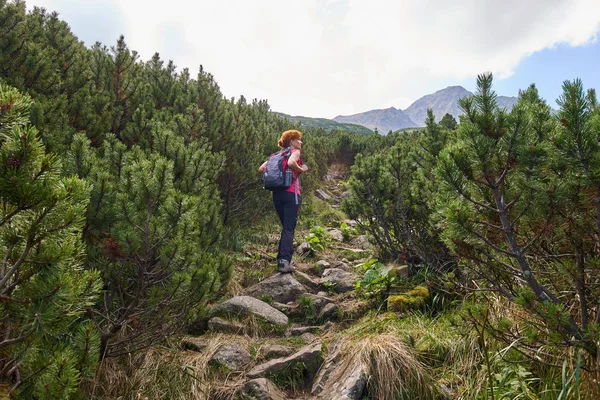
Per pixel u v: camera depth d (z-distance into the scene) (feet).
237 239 22.49
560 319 7.12
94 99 16.66
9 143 5.13
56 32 19.71
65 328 6.10
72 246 5.73
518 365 9.20
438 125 16.75
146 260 9.70
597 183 6.86
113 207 9.64
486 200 9.01
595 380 7.47
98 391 9.20
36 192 5.10
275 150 31.91
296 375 11.35
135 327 10.80
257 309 14.52
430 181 16.72
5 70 14.94
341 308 15.06
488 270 10.23
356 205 19.17
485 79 8.38
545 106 8.54
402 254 17.11
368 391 9.90
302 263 21.97
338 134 75.46
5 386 5.65
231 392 10.57
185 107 22.44
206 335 13.12
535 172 7.68
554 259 8.91
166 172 10.18
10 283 5.81
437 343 10.97
